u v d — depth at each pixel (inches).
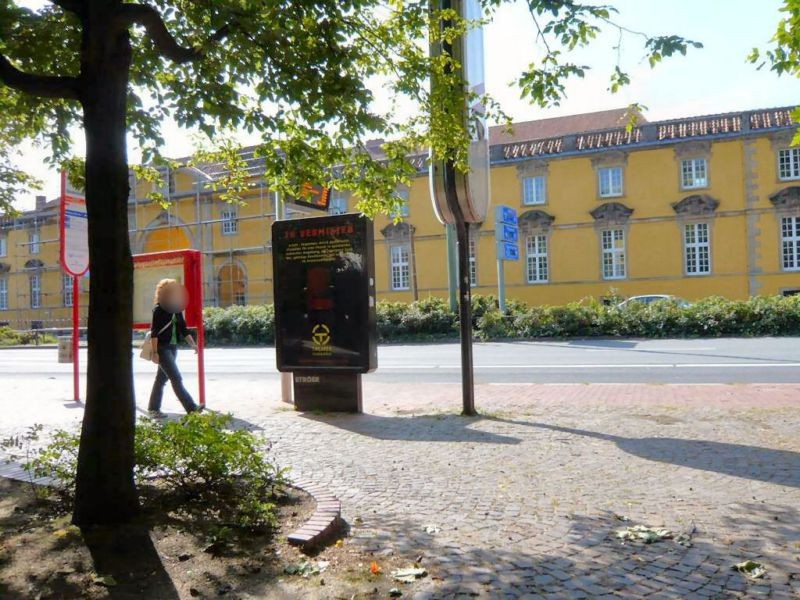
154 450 222.1
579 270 1798.7
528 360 775.1
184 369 827.4
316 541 193.3
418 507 227.9
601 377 594.6
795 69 323.6
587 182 1790.1
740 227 1663.4
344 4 285.0
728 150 1672.0
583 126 2124.8
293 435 345.7
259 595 162.2
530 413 394.0
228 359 992.2
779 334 1022.4
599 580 169.5
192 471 223.0
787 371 585.6
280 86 289.4
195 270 457.1
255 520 203.0
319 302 418.9
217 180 387.2
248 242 1936.5
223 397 508.1
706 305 1085.1
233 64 295.9
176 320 413.4
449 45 391.2
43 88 197.2
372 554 187.9
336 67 287.9
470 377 394.9
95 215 196.9
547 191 1824.6
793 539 192.2
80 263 499.8
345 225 413.1
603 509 221.3
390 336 1244.5
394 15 314.3
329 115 290.7
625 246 1756.9
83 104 200.2
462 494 241.0
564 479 255.8
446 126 318.3
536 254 1841.8
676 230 1712.6
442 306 1257.4
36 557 179.8
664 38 274.5
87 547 185.2
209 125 313.7
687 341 983.0
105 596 159.9
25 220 2380.7
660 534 196.7
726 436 316.5
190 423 236.1
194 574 172.1
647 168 1736.0
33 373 821.9
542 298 1825.8
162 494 223.3
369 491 246.8
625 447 301.6
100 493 199.6
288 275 425.7
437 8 348.5
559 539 196.5
